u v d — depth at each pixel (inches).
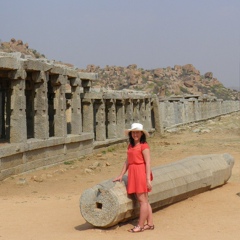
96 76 1045.8
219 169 544.4
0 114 962.1
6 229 396.2
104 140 1104.8
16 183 665.0
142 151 370.0
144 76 6112.2
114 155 1029.8
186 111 2043.6
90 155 1011.3
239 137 1437.0
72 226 402.9
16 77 736.3
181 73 7091.5
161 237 347.9
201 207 459.2
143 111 1429.6
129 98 1266.0
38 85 814.5
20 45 3727.9
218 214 431.2
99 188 371.2
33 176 713.6
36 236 366.3
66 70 898.7
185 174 478.0
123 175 398.3
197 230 371.6
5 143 767.7
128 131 371.6
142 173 368.5
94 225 373.4
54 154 853.8
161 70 6348.4
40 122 817.5
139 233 362.0
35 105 820.6
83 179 720.3
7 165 698.2
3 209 488.1
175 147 1189.1
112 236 353.4
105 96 1122.7
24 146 739.4
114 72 6392.7
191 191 486.9
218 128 1819.6
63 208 488.7
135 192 370.0
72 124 969.5
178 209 450.3
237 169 757.9
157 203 427.8
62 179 718.5
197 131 1697.8
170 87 5442.9
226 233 360.8
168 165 482.6
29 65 752.3
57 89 887.7
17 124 743.1
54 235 366.9
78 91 969.5
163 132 1615.4
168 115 1814.7
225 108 3041.3
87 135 991.0
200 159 535.8
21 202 532.7
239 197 508.1
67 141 894.4
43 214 460.1
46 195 588.7
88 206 374.0
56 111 889.5
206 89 6471.5
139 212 390.9
